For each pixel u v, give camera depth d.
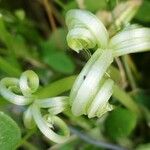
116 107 0.11
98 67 0.07
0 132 0.08
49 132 0.07
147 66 0.13
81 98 0.07
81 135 0.11
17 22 0.13
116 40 0.07
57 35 0.13
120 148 0.11
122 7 0.12
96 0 0.12
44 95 0.09
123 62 0.12
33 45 0.13
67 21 0.07
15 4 0.13
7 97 0.08
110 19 0.12
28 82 0.08
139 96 0.12
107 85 0.07
